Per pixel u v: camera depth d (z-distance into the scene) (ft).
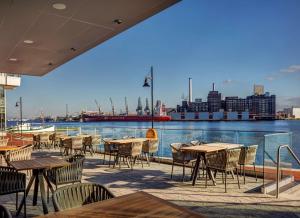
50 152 41.27
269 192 18.17
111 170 26.03
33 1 14.17
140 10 15.55
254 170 22.15
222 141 27.02
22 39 20.43
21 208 14.48
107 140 29.68
